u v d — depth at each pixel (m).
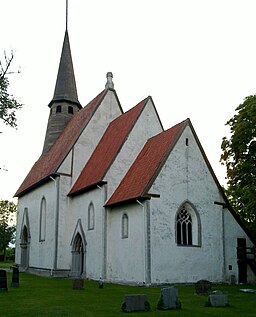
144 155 31.67
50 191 37.16
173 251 27.44
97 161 34.66
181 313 15.55
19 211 47.06
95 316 14.73
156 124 34.28
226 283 29.22
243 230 31.11
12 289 23.23
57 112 45.12
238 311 16.36
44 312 15.42
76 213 34.69
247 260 30.52
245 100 31.73
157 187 27.64
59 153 38.88
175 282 27.00
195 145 30.03
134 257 27.44
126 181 30.67
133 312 15.70
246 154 31.33
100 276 29.77
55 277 33.69
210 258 28.95
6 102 19.66
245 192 30.33
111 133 36.44
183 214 28.91
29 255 41.25
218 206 30.16
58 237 34.66
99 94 41.09
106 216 30.45
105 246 29.97
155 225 27.05
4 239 86.00
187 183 29.06
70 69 46.19
